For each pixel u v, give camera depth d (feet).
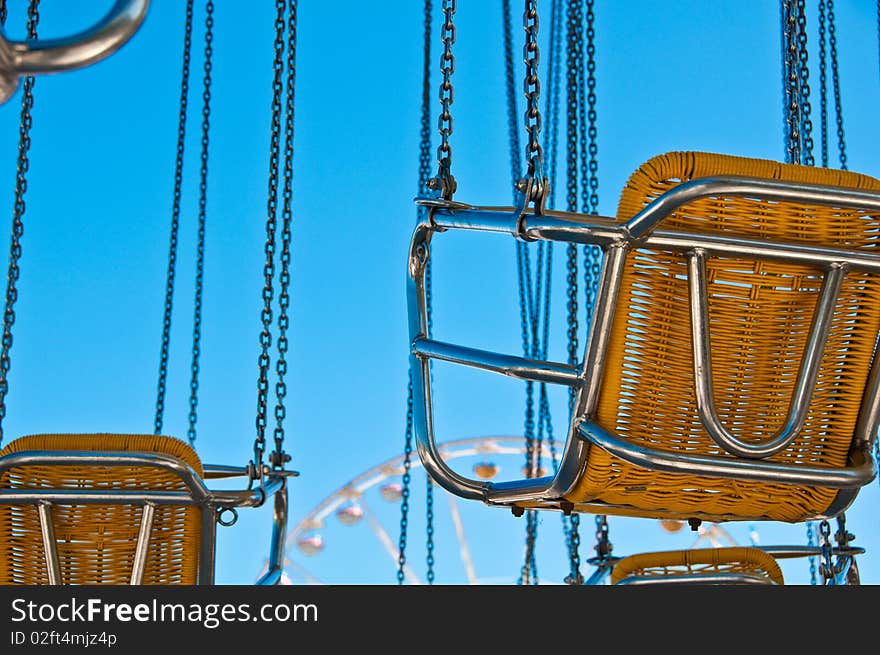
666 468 4.87
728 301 5.03
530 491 5.40
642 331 4.95
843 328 5.21
